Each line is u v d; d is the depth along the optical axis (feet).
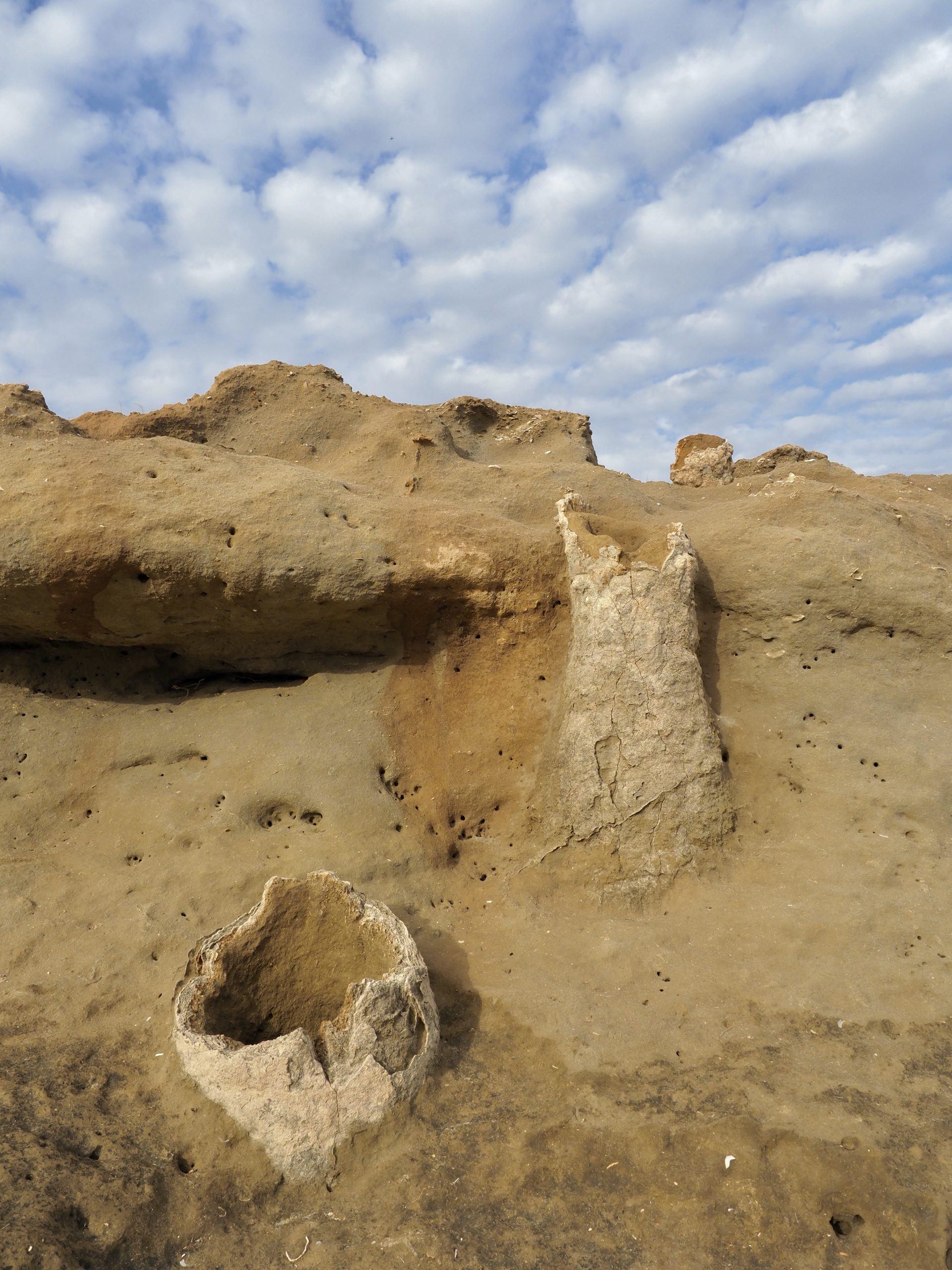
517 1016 17.12
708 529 26.84
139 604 23.29
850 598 24.23
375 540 23.77
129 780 23.16
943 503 35.68
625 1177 13.38
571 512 24.86
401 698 24.90
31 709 24.40
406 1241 12.46
